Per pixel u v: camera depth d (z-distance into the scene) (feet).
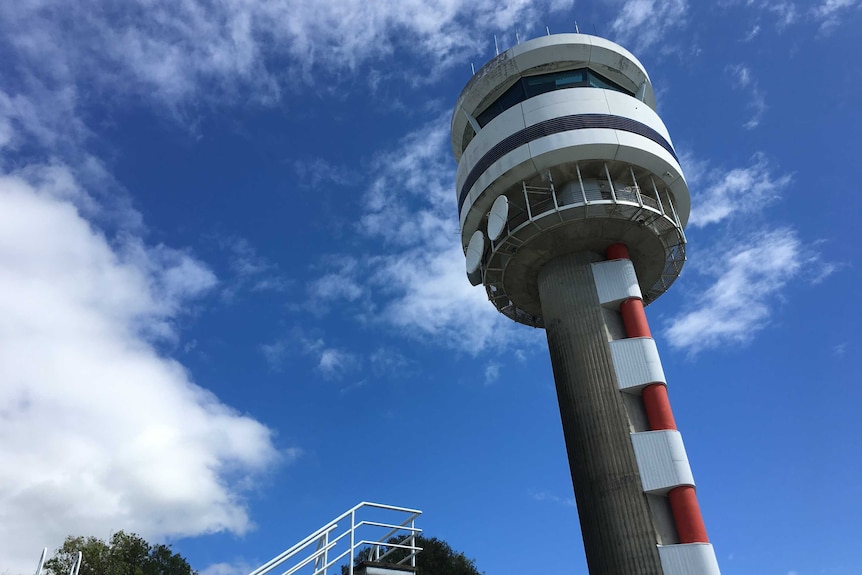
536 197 103.19
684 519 80.79
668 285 112.27
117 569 150.41
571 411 91.97
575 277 99.91
